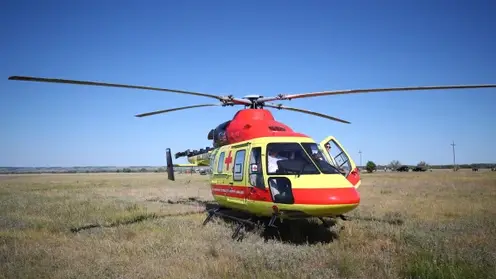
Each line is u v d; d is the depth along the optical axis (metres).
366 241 6.89
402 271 5.14
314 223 8.74
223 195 9.18
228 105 9.45
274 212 7.03
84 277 5.15
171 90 8.30
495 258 5.47
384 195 16.38
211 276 5.17
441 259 5.37
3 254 6.30
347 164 8.42
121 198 16.84
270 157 7.41
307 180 6.81
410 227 8.12
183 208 12.73
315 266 5.42
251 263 5.50
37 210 12.09
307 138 7.80
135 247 6.70
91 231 8.38
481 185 22.95
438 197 15.23
